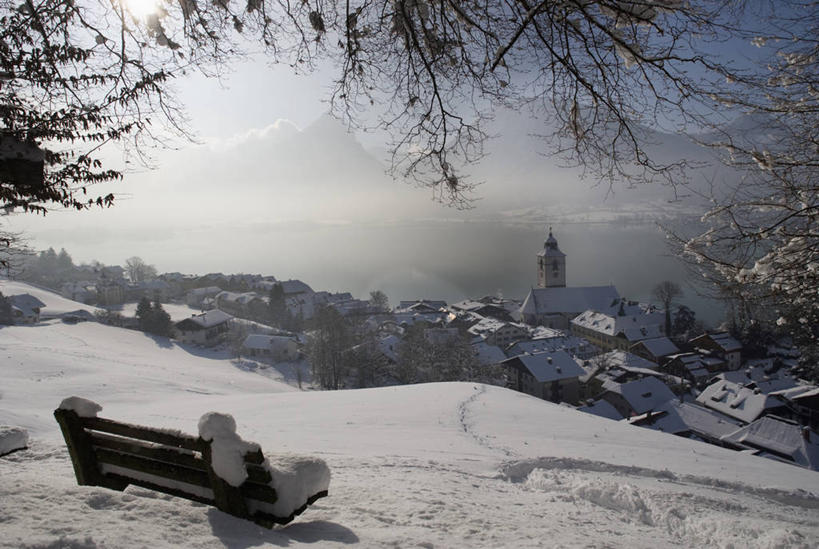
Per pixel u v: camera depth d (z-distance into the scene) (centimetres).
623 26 538
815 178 688
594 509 835
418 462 1142
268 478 436
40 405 2545
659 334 8625
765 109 620
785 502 1141
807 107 643
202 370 5428
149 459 491
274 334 8388
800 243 681
